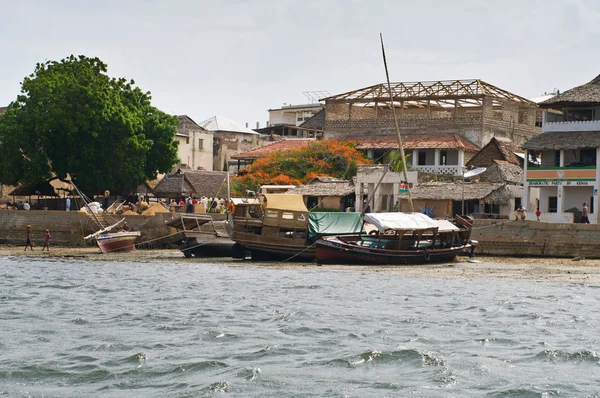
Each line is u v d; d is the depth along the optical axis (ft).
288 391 75.51
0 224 266.98
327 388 76.48
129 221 257.96
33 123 275.39
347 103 363.35
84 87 275.80
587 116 250.37
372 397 73.51
